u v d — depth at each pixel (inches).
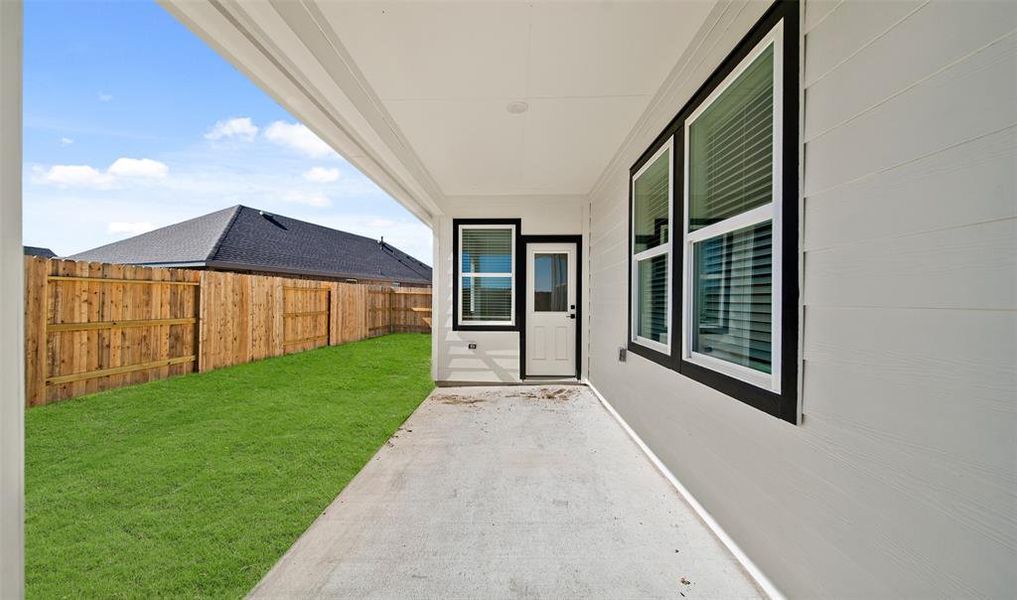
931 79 42.3
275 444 133.6
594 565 76.0
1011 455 36.2
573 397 203.0
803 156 60.8
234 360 268.4
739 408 77.5
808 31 59.9
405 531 86.0
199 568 73.7
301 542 81.9
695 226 100.6
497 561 76.9
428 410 178.2
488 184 213.9
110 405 176.1
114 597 66.7
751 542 73.2
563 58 100.6
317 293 350.0
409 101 122.0
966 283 39.4
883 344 47.5
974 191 38.7
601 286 198.5
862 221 50.4
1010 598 36.2
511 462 122.6
